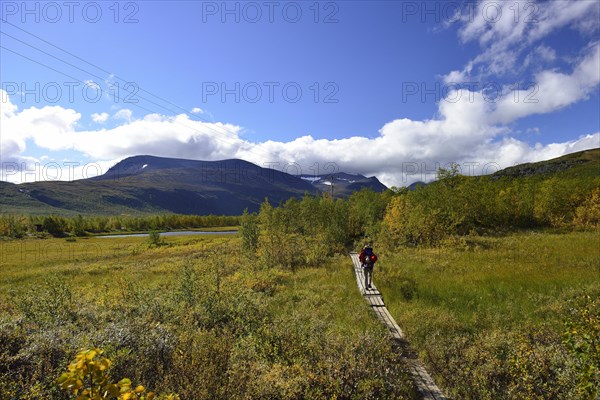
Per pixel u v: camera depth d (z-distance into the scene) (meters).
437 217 34.75
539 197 44.47
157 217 137.38
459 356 8.29
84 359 2.52
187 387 5.54
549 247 25.58
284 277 20.30
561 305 11.44
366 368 6.96
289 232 36.91
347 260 26.39
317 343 7.99
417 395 6.70
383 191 53.56
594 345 5.00
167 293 13.77
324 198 48.25
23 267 36.44
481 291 14.59
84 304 11.88
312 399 5.81
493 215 42.38
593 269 17.22
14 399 5.19
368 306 13.20
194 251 43.09
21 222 102.12
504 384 7.05
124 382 2.65
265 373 6.48
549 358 7.09
